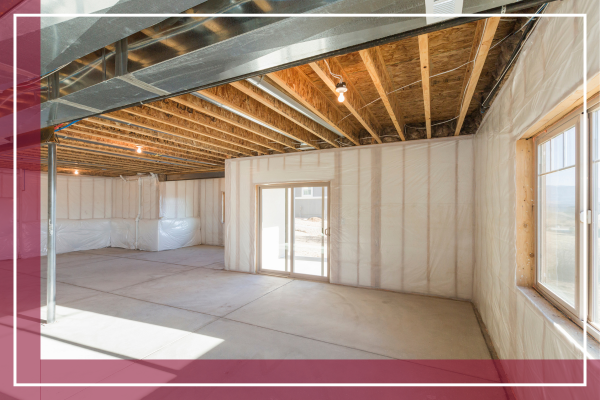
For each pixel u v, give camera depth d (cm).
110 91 208
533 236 218
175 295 472
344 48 174
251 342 313
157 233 891
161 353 291
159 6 130
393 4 130
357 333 333
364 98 361
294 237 586
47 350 298
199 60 171
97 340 319
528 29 188
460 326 349
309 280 560
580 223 152
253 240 623
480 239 380
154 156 640
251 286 521
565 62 141
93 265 701
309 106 308
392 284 491
